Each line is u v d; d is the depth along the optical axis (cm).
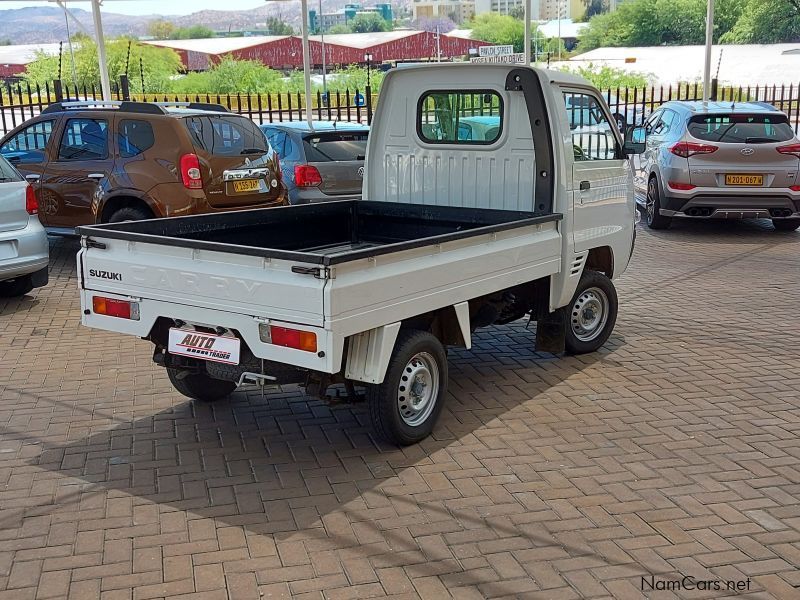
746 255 1141
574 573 393
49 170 1020
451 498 466
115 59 4456
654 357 715
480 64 645
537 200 634
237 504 461
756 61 4988
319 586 383
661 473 496
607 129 704
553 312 672
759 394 627
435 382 545
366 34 5784
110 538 425
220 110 1115
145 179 952
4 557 408
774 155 1216
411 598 374
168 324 526
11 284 895
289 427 568
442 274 512
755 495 469
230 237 611
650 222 1341
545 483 484
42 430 563
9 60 5612
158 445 539
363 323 458
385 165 709
